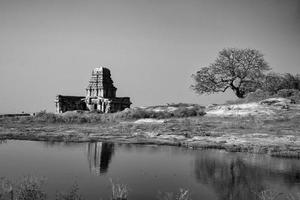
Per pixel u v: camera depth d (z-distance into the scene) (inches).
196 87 3695.9
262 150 1503.4
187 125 2380.7
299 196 855.7
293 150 1492.4
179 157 1389.0
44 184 936.3
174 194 874.8
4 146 1649.9
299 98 2824.8
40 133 2185.0
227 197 858.1
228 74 3599.9
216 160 1325.0
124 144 1768.0
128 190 904.3
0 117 3385.8
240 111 2613.2
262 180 1021.2
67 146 1676.9
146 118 2861.7
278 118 2353.6
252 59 3540.8
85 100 4055.1
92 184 954.1
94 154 1449.3
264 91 3198.8
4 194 799.1
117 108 3929.6
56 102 3914.9
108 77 4207.7
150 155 1438.2
